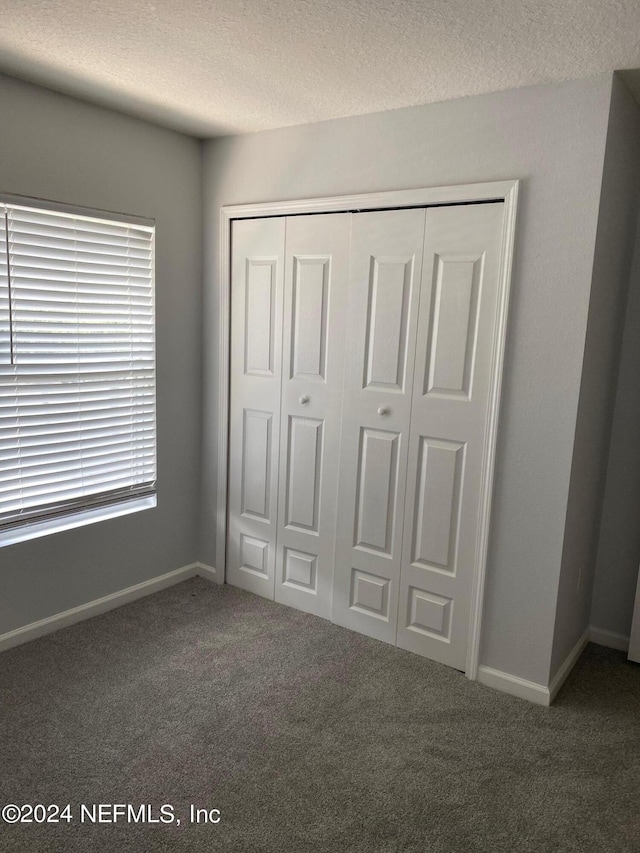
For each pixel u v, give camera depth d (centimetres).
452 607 266
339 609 302
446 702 245
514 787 202
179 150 307
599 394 252
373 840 179
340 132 271
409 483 271
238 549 338
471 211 241
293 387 302
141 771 203
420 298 257
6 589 266
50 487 276
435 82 224
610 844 181
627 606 290
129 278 295
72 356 276
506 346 237
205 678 255
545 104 221
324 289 285
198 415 341
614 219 235
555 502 235
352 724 230
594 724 235
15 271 251
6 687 243
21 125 244
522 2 165
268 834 180
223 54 209
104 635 285
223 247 316
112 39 201
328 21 181
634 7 165
